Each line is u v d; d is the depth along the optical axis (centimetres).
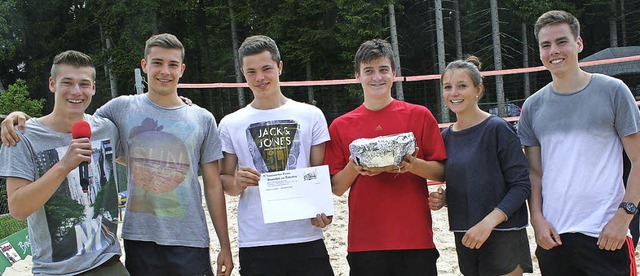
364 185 278
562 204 251
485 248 265
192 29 2230
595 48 2338
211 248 513
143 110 264
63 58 241
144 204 257
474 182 262
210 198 275
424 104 2134
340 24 1788
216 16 2161
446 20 2125
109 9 1994
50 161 237
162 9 2011
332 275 282
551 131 259
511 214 254
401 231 270
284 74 2105
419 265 271
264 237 270
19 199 221
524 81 2002
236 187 270
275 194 269
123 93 2225
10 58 2242
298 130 282
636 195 237
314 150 288
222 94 2241
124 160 271
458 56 1967
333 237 527
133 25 1952
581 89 253
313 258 275
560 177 253
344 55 1789
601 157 245
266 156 278
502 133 264
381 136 257
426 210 279
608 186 243
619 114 243
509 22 2091
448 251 462
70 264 235
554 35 254
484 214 260
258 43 281
